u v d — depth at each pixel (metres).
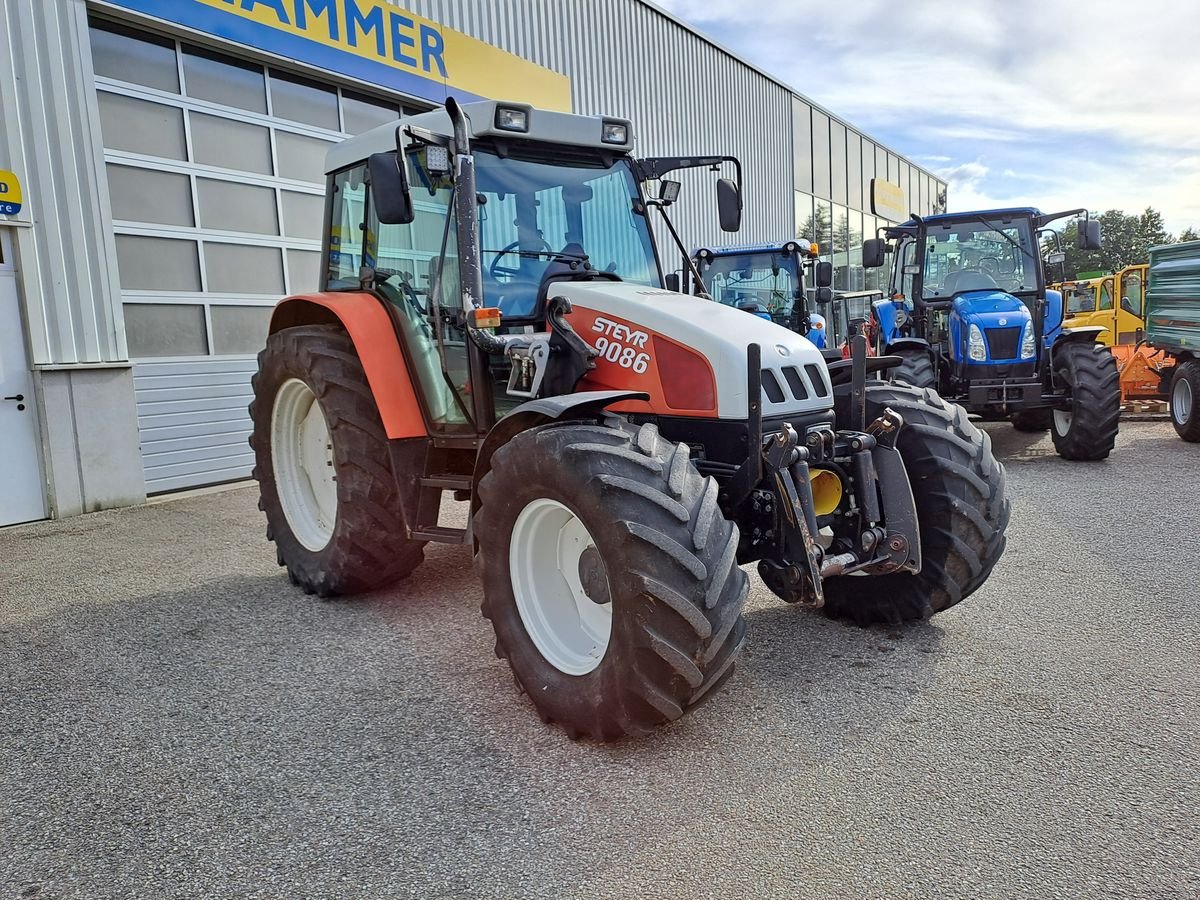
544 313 3.51
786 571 2.87
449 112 3.32
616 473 2.49
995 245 8.55
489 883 2.01
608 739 2.60
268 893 1.99
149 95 6.68
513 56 10.16
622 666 2.45
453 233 3.50
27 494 6.01
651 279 3.97
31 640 3.68
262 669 3.33
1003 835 2.14
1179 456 7.79
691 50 14.29
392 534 3.99
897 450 3.23
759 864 2.05
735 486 2.89
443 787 2.44
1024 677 3.09
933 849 2.09
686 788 2.40
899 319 9.41
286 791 2.43
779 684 3.08
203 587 4.43
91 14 6.29
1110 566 4.39
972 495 3.38
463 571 4.67
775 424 2.98
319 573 4.12
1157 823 2.17
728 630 2.43
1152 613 3.70
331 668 3.33
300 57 7.59
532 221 3.64
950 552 3.39
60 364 6.07
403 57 8.62
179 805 2.37
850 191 22.98
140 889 2.01
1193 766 2.44
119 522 6.01
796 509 2.81
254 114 7.50
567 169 3.79
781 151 18.16
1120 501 5.88
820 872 2.01
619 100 12.34
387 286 3.99
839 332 15.98
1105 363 7.37
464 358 3.59
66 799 2.42
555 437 2.66
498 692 3.09
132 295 6.63
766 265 10.75
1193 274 8.52
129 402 6.50
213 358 7.25
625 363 3.18
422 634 3.70
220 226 7.28
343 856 2.12
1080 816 2.21
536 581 2.92
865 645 3.44
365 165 4.12
